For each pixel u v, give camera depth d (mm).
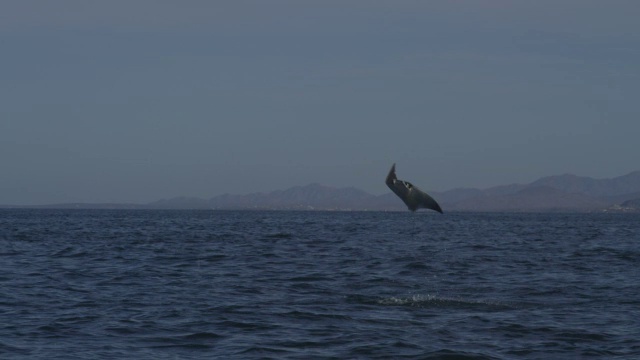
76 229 169250
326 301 47562
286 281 58719
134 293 50750
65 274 62469
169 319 40656
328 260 79375
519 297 50438
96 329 37906
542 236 150750
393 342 35219
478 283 58625
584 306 46500
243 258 81438
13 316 41062
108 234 143000
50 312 42562
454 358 32438
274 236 136875
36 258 80188
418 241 122500
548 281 60219
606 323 40469
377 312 43531
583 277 63469
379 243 114875
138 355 32719
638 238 144250
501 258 84562
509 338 36531
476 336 36938
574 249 103188
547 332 37969
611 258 85438
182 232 156000
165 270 66938
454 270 69250
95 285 55062
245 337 36281
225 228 185000
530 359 32469
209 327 38531
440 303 47062
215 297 49062
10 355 32250
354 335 36781
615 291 53781
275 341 35406
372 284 57500
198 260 78500
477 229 193875
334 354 32938
